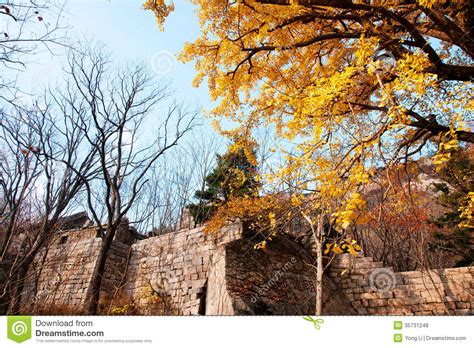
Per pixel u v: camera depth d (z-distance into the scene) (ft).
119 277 51.19
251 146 22.58
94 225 57.72
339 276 41.06
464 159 39.24
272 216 20.93
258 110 20.94
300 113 14.52
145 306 43.45
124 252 54.70
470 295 34.55
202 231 48.52
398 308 36.81
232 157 49.78
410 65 12.44
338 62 21.90
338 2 17.63
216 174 69.51
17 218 29.07
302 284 37.06
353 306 38.65
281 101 16.58
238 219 45.24
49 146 38.50
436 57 17.48
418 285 37.19
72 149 42.19
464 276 35.70
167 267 48.44
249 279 35.04
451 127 12.55
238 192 48.44
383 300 37.83
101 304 43.32
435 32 19.98
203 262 44.98
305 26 21.77
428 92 16.93
